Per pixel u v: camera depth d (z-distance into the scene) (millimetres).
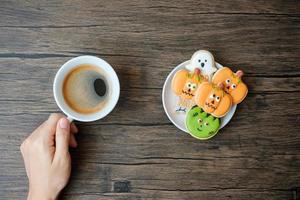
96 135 537
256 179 545
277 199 546
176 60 542
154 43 541
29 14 538
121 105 538
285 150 548
